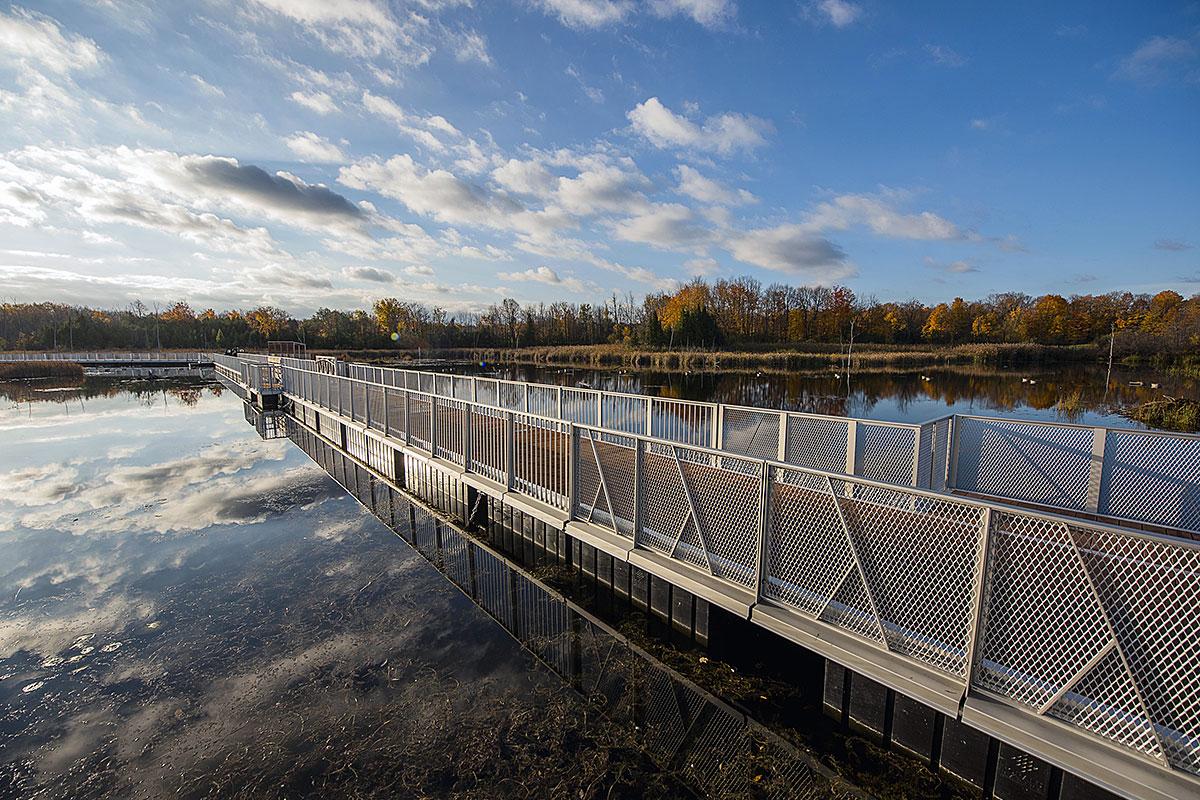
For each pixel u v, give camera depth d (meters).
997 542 2.96
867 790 3.34
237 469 11.55
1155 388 29.61
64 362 39.34
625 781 3.42
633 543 5.12
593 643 5.01
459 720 3.96
